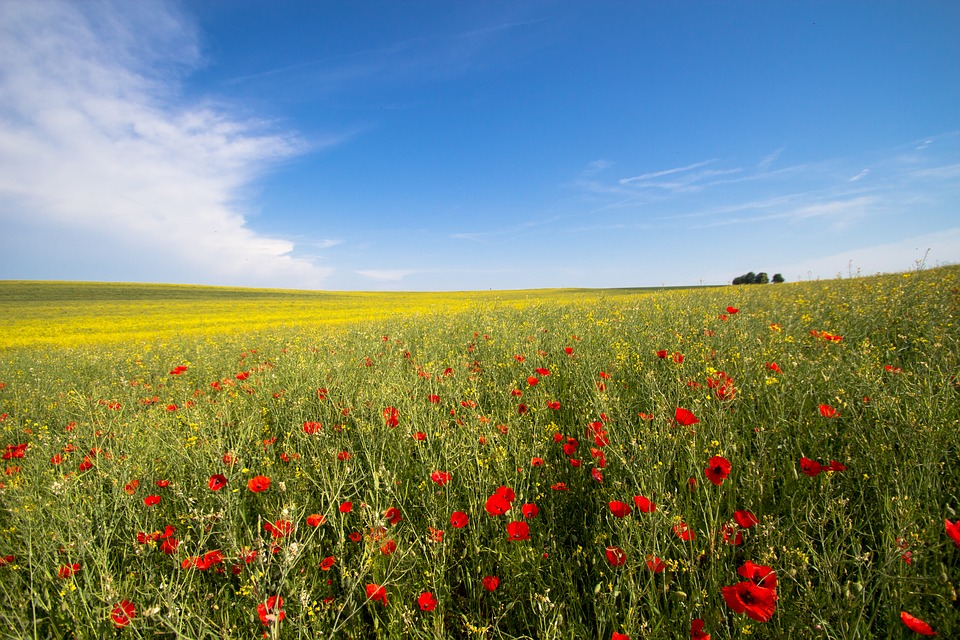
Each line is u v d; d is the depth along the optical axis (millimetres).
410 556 1905
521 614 1718
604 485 2299
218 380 6277
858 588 1363
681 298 9930
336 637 1641
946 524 1354
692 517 1850
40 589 1874
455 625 1727
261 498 2441
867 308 5574
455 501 2229
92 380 7230
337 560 1850
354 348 7016
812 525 1681
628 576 1516
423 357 5664
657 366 3998
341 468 2545
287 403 3953
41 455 2939
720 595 1524
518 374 4453
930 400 2211
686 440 2184
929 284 7039
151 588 1729
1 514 2457
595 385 2920
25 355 10734
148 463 2801
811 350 3984
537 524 2102
